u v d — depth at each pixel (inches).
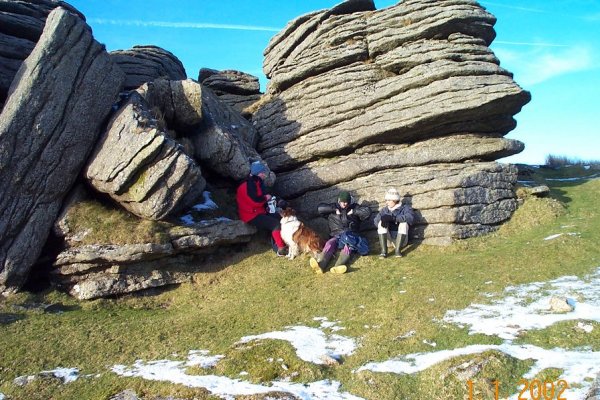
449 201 429.4
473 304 297.7
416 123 469.4
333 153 521.7
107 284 391.5
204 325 327.6
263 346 270.1
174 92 472.1
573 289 299.4
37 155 393.1
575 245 371.2
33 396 242.4
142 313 375.2
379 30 527.5
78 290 397.7
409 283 348.5
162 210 409.1
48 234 405.1
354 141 502.3
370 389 219.9
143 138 396.2
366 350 257.4
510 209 460.8
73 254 389.1
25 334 320.8
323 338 280.5
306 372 239.3
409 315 292.7
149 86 467.2
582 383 204.2
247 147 530.6
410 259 405.1
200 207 468.8
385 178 470.9
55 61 405.4
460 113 459.8
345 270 390.9
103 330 327.9
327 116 522.9
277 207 467.8
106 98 438.9
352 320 302.5
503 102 460.4
